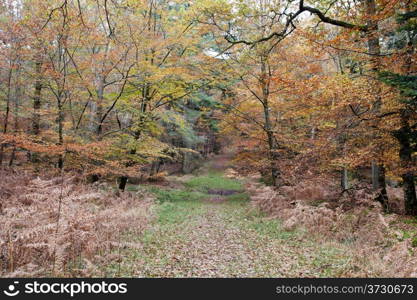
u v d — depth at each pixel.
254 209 12.96
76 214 6.42
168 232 9.06
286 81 10.02
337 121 11.36
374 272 5.54
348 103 9.52
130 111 14.79
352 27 8.91
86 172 12.54
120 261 6.00
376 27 9.00
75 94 12.87
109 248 6.38
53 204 6.48
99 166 12.88
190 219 11.80
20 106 13.42
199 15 12.75
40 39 10.55
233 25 12.56
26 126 14.89
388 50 12.23
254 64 14.17
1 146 12.78
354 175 17.89
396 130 9.62
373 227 7.80
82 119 14.83
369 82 9.52
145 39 13.31
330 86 9.45
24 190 9.40
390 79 7.60
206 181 26.95
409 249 6.45
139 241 7.58
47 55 11.66
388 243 7.10
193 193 21.05
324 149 10.92
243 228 10.19
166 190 20.28
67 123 12.66
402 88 7.54
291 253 7.14
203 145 37.06
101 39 11.94
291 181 12.78
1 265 4.97
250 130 16.69
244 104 16.11
